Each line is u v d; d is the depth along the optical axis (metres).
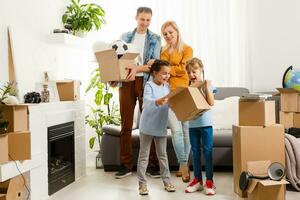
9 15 3.21
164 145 3.18
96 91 5.15
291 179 3.10
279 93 3.83
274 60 4.88
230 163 3.90
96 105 5.20
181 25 4.96
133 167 4.13
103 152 4.10
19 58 3.30
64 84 3.70
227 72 4.93
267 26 4.87
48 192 3.12
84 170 3.94
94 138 4.74
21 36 3.38
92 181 3.66
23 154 2.61
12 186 2.54
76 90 3.80
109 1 5.09
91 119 4.95
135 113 4.45
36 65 3.67
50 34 3.96
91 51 5.12
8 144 2.58
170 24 3.61
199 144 3.22
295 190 3.14
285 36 4.83
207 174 3.14
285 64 4.85
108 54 3.31
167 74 3.12
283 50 4.85
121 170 3.84
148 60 3.72
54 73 4.09
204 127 3.12
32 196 2.85
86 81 5.15
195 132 3.20
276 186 2.69
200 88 3.04
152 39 3.75
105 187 3.40
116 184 3.51
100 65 3.40
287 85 3.57
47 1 4.02
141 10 3.73
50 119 3.16
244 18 4.89
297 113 3.54
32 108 2.85
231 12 4.91
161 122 3.08
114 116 4.79
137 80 3.73
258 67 4.92
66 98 3.70
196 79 3.15
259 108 2.97
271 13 4.85
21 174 2.67
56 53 4.21
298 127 3.54
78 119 3.79
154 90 3.12
